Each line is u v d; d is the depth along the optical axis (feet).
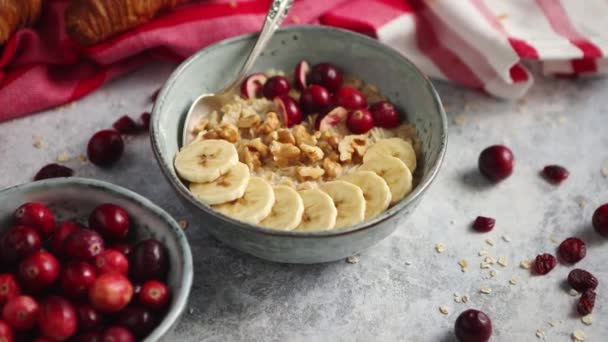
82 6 2.17
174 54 2.30
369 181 1.94
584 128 2.24
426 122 2.05
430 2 2.28
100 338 1.72
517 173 2.14
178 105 2.07
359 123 2.08
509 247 2.01
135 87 2.29
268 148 2.04
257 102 2.15
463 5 2.27
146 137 2.19
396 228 1.90
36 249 1.81
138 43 2.23
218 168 1.92
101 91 2.28
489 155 2.10
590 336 1.87
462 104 2.29
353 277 1.95
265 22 2.13
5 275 1.76
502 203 2.08
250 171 2.00
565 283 1.95
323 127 2.10
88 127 2.20
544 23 2.32
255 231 1.78
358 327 1.88
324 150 2.06
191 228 2.02
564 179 2.12
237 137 2.06
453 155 2.17
